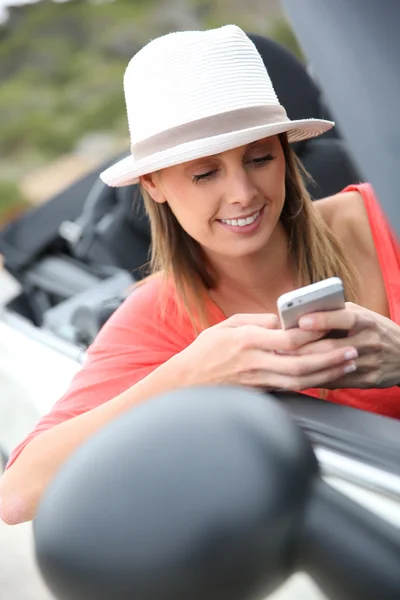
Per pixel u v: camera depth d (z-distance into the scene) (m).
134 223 2.29
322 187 2.14
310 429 0.92
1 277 3.81
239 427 0.63
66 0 13.70
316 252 1.42
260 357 1.07
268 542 0.60
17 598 1.80
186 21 11.27
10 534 1.91
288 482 0.61
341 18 0.76
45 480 1.19
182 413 0.64
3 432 1.87
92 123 10.17
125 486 0.61
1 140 9.78
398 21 0.73
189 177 1.25
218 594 0.60
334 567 0.61
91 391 1.38
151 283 1.49
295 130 1.37
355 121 0.74
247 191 1.23
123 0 13.45
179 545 0.59
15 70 12.48
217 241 1.30
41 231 2.74
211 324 1.42
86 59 12.41
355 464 0.85
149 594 0.59
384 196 0.72
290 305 1.04
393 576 0.61
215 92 1.26
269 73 2.05
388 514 0.81
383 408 1.34
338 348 1.07
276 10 7.72
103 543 0.59
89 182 2.82
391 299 1.44
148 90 1.30
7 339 1.97
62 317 2.16
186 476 0.61
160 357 1.42
